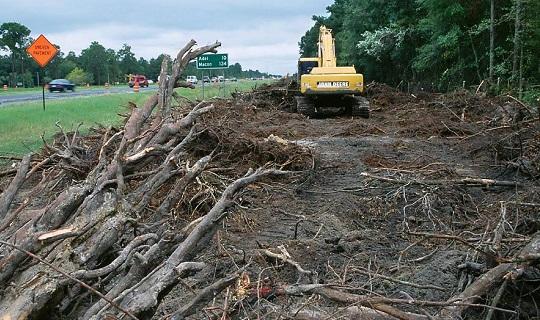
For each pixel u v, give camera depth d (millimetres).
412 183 8359
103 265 3990
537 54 23078
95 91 48219
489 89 22141
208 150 8844
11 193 4512
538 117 10797
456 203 7910
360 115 18703
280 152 9227
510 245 5273
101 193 4199
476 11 27203
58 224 3928
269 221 7297
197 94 27266
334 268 5738
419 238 6656
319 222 7230
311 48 69938
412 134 14016
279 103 22000
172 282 3523
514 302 4586
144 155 4965
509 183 8516
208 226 4102
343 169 9898
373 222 7449
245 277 4586
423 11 32938
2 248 3732
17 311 3273
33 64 82000
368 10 36094
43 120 17234
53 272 3453
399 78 37406
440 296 4953
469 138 12258
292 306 4258
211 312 4176
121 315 3381
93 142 9031
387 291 5105
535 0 21844
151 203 6570
